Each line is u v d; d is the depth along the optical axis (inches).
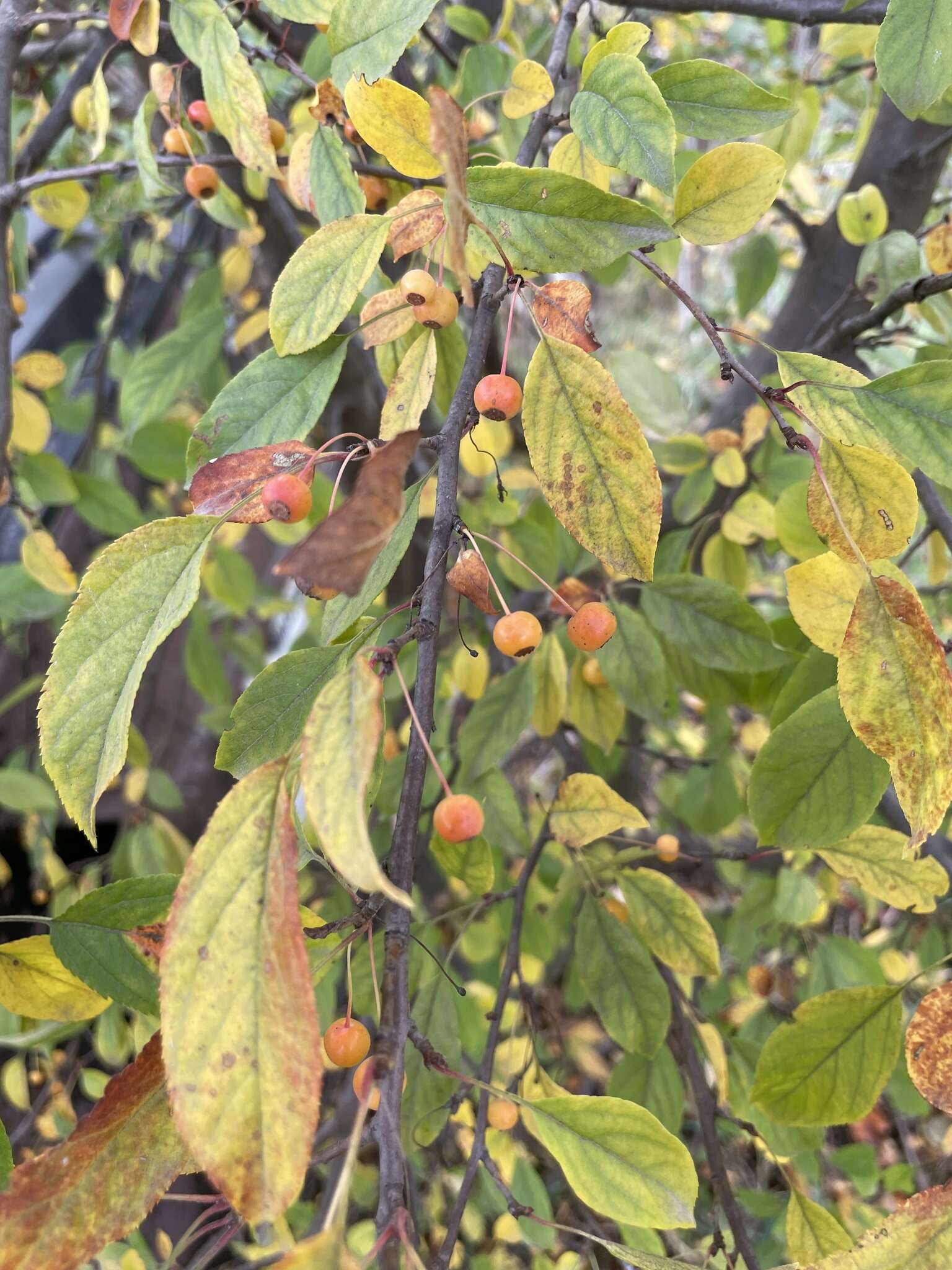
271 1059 5.4
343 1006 20.8
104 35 16.3
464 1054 20.6
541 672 15.5
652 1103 14.7
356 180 10.5
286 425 9.0
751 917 20.5
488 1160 9.4
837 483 8.1
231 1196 5.2
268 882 5.7
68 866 25.6
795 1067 9.8
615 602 15.0
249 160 10.3
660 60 25.0
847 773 10.0
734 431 19.4
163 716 28.7
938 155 17.5
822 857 12.4
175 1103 5.3
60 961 8.5
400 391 8.9
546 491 7.6
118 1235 6.1
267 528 22.5
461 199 6.0
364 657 5.7
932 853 16.3
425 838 19.2
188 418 25.4
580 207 7.8
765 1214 19.8
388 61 8.2
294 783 6.0
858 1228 19.8
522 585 18.2
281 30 16.3
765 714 15.7
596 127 8.2
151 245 25.4
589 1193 7.5
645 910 13.8
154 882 8.6
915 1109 17.5
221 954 5.6
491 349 21.0
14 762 23.5
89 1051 24.7
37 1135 21.7
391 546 8.1
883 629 7.3
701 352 54.6
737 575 17.5
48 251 30.8
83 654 7.2
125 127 25.9
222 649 27.4
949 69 8.6
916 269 14.9
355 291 8.5
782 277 46.6
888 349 17.3
